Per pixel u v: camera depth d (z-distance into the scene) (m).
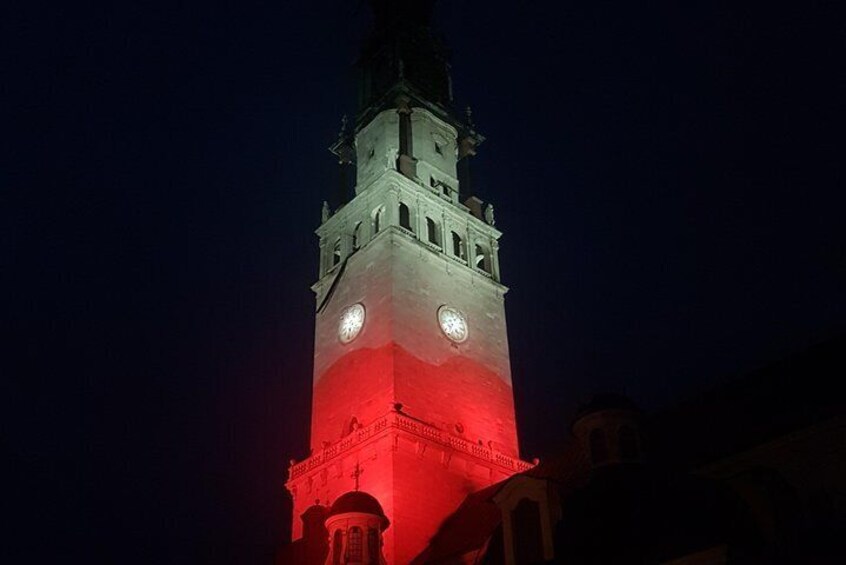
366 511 46.09
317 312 67.06
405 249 63.00
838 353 41.09
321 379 62.84
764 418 39.09
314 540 52.91
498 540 40.44
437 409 57.72
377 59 80.38
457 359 61.41
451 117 76.38
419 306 61.09
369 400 57.44
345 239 68.31
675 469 34.28
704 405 44.47
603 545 28.38
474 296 66.25
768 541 29.78
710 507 29.31
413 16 83.00
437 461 54.91
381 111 73.75
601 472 32.47
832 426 34.72
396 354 57.38
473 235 70.00
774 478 33.41
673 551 27.17
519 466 59.81
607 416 34.28
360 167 73.69
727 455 37.59
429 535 51.88
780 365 43.56
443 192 70.81
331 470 56.88
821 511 33.12
